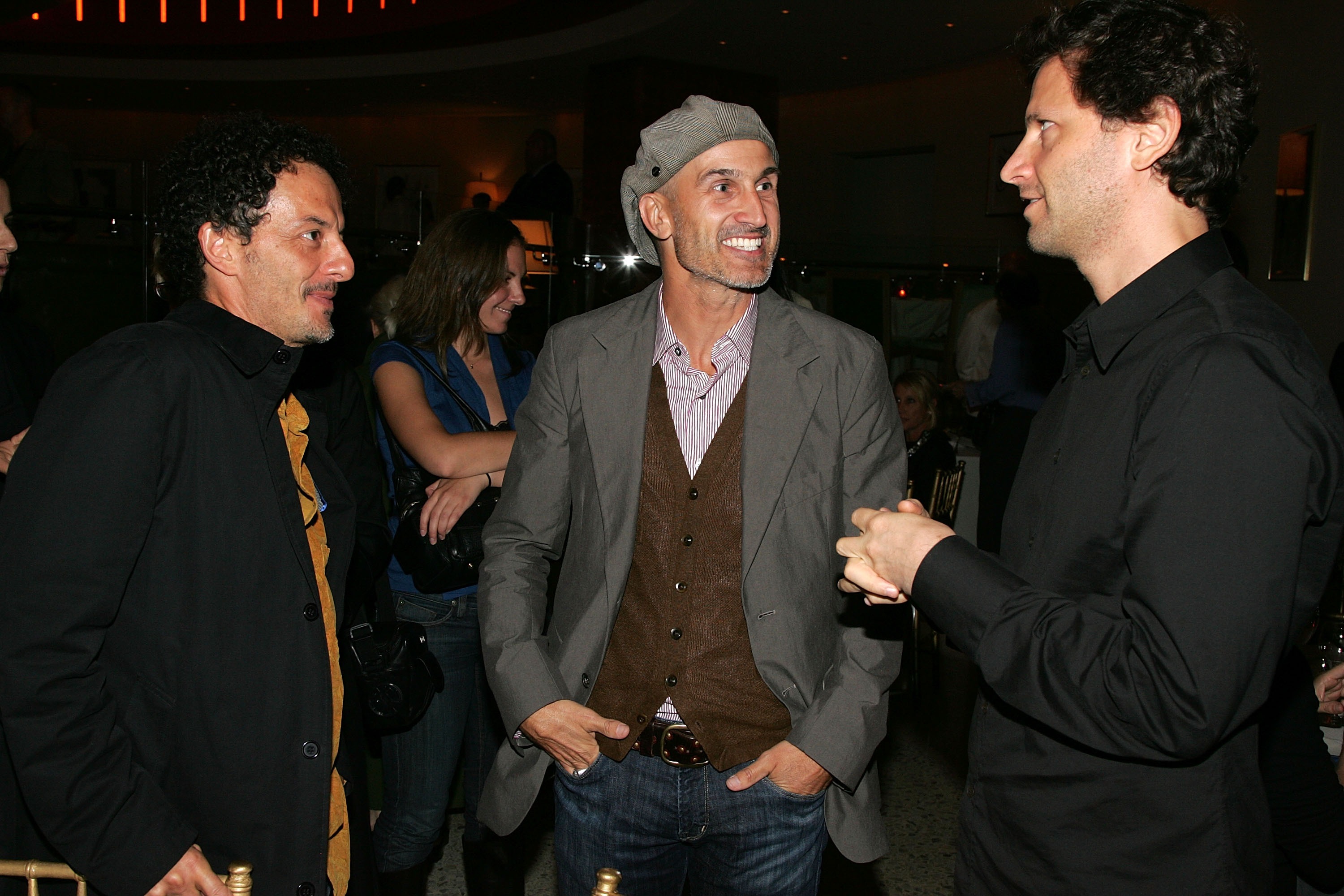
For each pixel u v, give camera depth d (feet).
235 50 38.11
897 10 24.53
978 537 16.92
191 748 4.06
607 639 5.07
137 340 4.02
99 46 38.70
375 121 44.37
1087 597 3.58
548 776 10.44
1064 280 23.81
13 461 3.82
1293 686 5.00
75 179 12.48
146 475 3.86
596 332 5.32
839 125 36.35
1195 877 3.43
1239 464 3.00
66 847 3.74
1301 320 18.92
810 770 4.84
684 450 5.13
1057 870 3.64
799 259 23.31
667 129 4.93
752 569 4.91
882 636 5.04
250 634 4.13
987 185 30.89
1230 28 3.42
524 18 32.09
